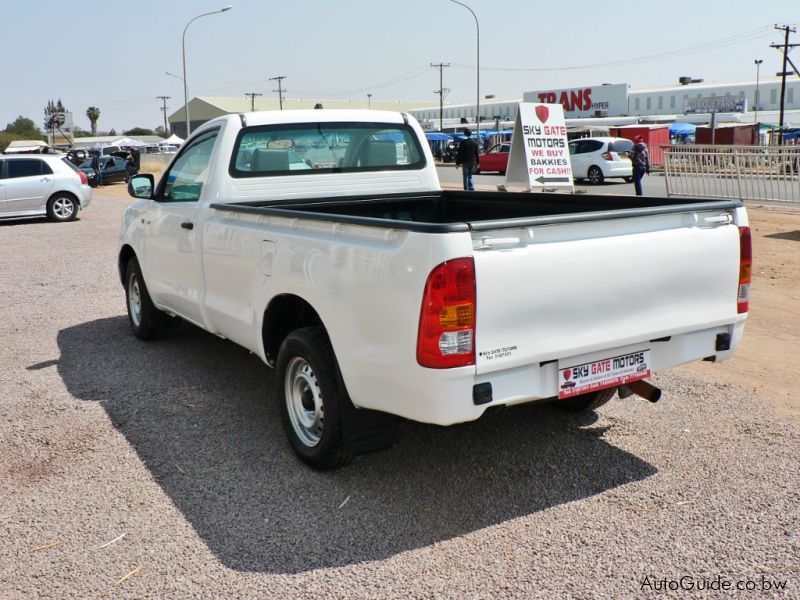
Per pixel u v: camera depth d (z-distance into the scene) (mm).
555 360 3627
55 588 3172
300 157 5570
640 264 3771
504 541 3488
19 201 18266
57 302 8938
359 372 3701
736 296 4199
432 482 4094
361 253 3609
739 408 5094
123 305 8719
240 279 4742
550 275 3480
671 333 3951
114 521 3715
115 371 6098
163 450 4551
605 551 3387
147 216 6277
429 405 3361
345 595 3094
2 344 7027
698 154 16281
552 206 5430
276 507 3834
